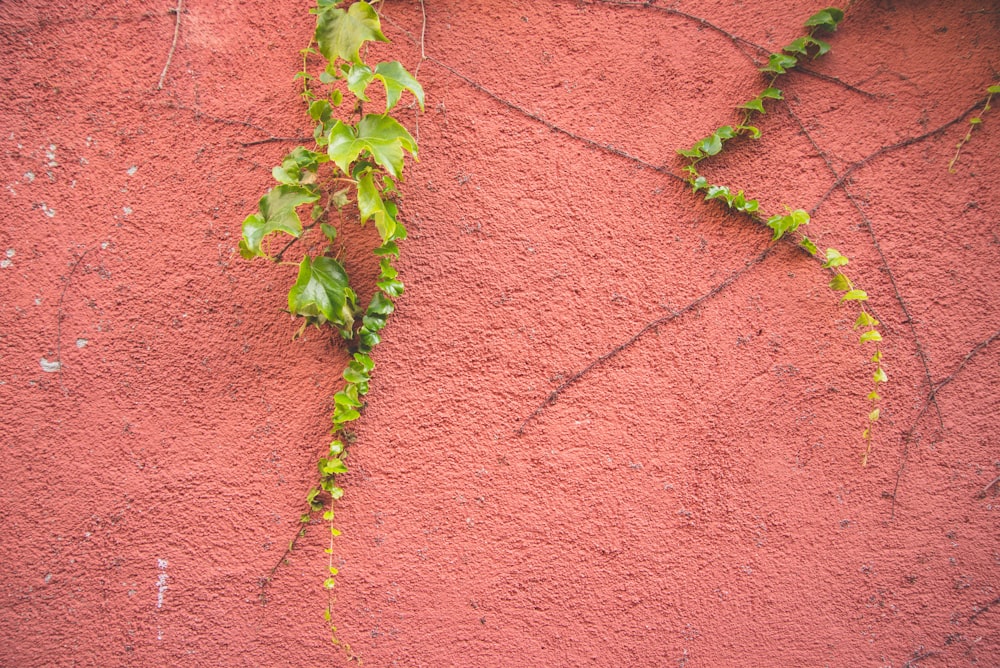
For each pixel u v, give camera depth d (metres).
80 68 0.94
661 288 0.99
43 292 0.94
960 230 1.00
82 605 0.96
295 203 0.88
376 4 0.96
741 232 0.99
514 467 0.99
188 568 0.97
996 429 1.01
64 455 0.95
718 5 0.99
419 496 0.98
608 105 0.99
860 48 0.99
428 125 0.97
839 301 1.00
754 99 0.98
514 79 0.98
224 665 0.97
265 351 0.96
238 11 0.95
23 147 0.94
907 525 1.01
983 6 1.00
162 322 0.96
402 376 0.98
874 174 1.00
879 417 1.00
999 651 1.02
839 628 1.01
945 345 1.00
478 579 0.99
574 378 0.99
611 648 1.00
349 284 0.96
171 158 0.95
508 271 0.98
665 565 1.00
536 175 0.98
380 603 0.99
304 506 0.97
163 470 0.96
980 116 1.00
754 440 1.00
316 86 0.96
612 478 1.00
